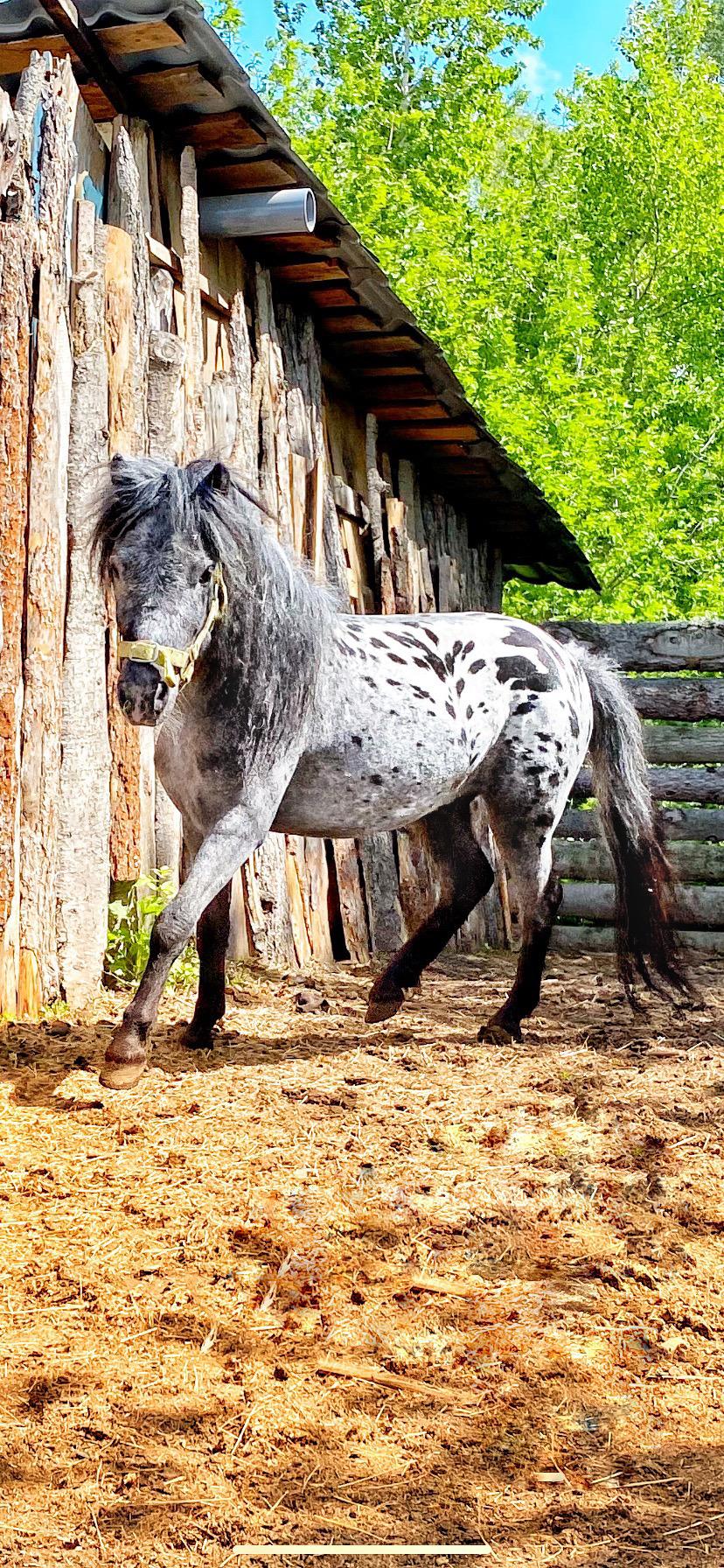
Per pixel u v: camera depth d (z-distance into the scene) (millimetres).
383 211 16156
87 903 5660
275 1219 3467
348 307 8406
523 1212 3664
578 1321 3068
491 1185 3824
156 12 5742
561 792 5629
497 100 20469
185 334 6844
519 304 18719
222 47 6047
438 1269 3305
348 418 9422
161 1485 2385
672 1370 2900
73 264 5926
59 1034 5039
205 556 4211
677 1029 6090
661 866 6027
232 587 4418
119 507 4219
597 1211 3721
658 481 17172
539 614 16969
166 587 4086
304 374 8312
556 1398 2756
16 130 5516
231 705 4523
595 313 20219
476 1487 2443
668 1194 3814
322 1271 3227
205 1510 2324
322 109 17875
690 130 20672
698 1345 3021
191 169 6926
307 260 7781
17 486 5301
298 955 7582
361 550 9453
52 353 5527
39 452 5434
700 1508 2412
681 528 18297
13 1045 4828
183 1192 3615
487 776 5562
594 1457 2564
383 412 9750
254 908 7141
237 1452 2508
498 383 15836
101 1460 2451
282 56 17734
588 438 15594
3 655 5207
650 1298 3215
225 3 16234
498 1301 3156
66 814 5609
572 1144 4219
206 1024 5023
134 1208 3490
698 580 17625
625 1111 4570
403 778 5137
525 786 5520
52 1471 2412
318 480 8242
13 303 5340
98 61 6105
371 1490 2420
